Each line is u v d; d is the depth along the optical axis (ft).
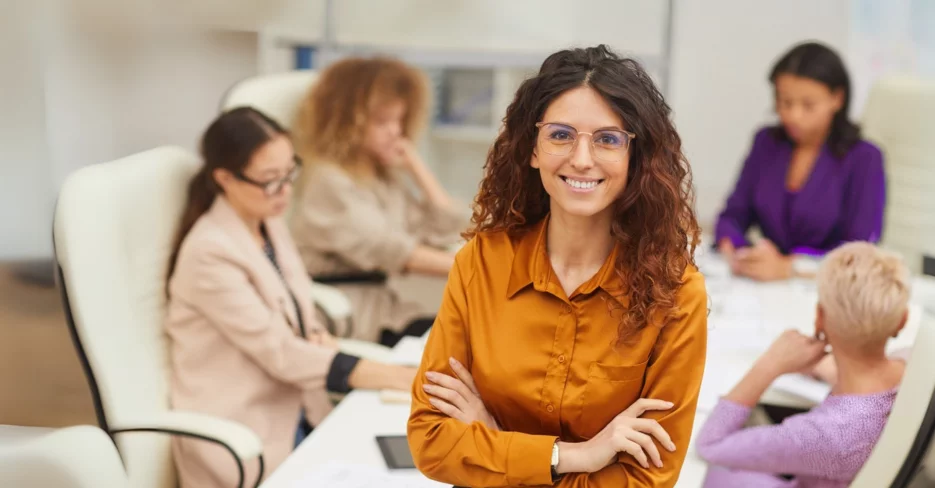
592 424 4.42
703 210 17.87
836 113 10.27
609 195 4.11
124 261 6.74
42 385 8.70
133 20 10.02
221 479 7.05
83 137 9.69
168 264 7.37
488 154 4.58
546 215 4.58
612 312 4.34
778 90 10.18
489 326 4.49
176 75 10.69
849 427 5.63
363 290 10.32
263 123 7.55
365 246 10.18
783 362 6.18
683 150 4.38
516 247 4.54
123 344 6.53
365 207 10.28
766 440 5.80
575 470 4.29
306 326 8.16
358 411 6.49
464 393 4.54
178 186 7.57
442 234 11.42
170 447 7.07
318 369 7.10
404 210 11.12
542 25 14.60
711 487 6.52
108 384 6.30
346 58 10.55
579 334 4.38
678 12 17.02
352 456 5.73
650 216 4.25
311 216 10.25
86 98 9.68
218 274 7.18
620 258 4.36
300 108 10.43
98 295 6.35
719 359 7.56
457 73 14.90
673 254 4.28
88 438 5.76
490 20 14.20
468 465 4.41
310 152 10.34
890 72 15.87
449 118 15.08
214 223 7.47
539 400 4.41
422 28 14.05
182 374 7.22
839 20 16.31
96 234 6.42
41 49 9.22
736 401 6.17
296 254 8.43
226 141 7.43
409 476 5.45
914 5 15.53
